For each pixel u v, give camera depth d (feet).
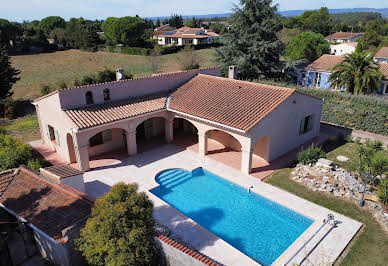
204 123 70.69
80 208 41.27
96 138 74.79
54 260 38.81
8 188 47.42
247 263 40.93
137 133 85.15
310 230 47.09
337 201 54.44
